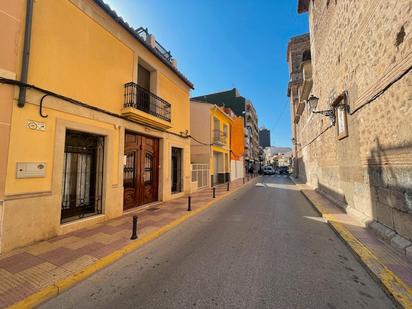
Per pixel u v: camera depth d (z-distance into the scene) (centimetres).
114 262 375
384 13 427
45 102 454
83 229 529
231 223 617
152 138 888
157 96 841
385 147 445
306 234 516
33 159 429
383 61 435
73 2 528
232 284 298
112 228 540
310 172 1582
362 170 576
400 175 394
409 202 368
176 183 1099
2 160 383
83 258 370
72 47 521
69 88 510
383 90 441
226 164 2050
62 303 266
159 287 295
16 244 399
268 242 462
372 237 455
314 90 1231
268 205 899
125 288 295
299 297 268
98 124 589
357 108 586
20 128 410
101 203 611
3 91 388
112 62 646
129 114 671
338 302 259
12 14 404
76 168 567
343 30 680
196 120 1638
